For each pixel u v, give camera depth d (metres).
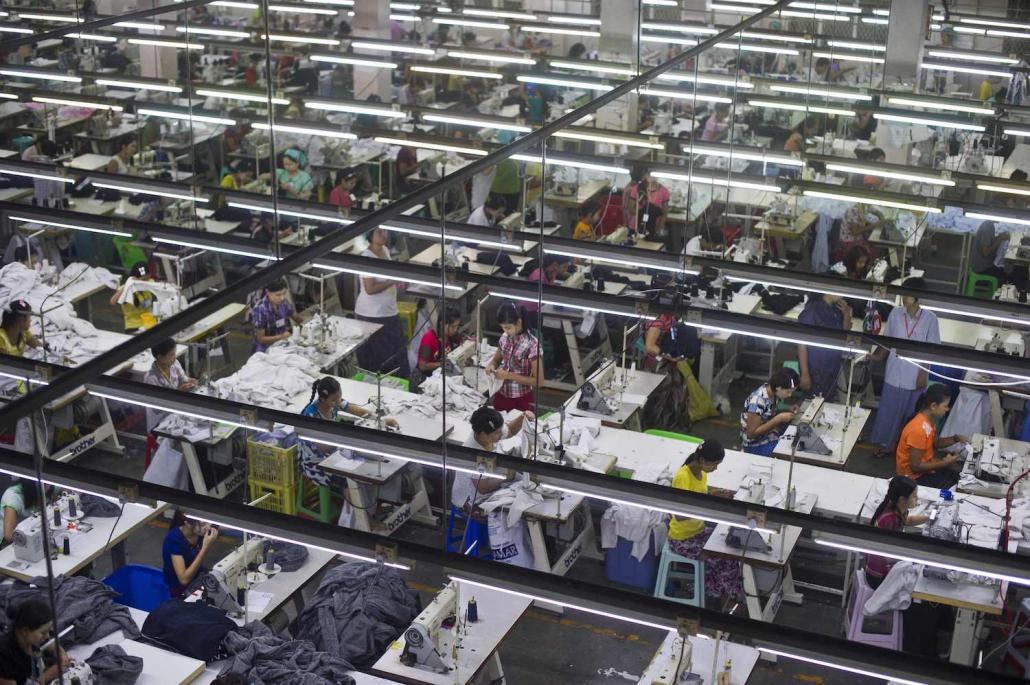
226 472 10.91
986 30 17.84
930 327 11.55
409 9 20.64
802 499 9.47
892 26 16.59
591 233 14.74
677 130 18.22
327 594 8.70
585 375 13.08
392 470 10.05
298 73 20.48
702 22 20.84
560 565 9.94
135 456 11.79
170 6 12.92
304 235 14.45
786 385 10.64
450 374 11.60
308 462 10.31
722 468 10.17
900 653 5.23
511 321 11.05
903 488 8.69
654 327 12.30
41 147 16.41
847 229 14.99
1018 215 10.35
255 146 16.84
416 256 14.11
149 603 8.72
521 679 9.01
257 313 12.35
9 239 14.73
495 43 23.56
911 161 16.78
